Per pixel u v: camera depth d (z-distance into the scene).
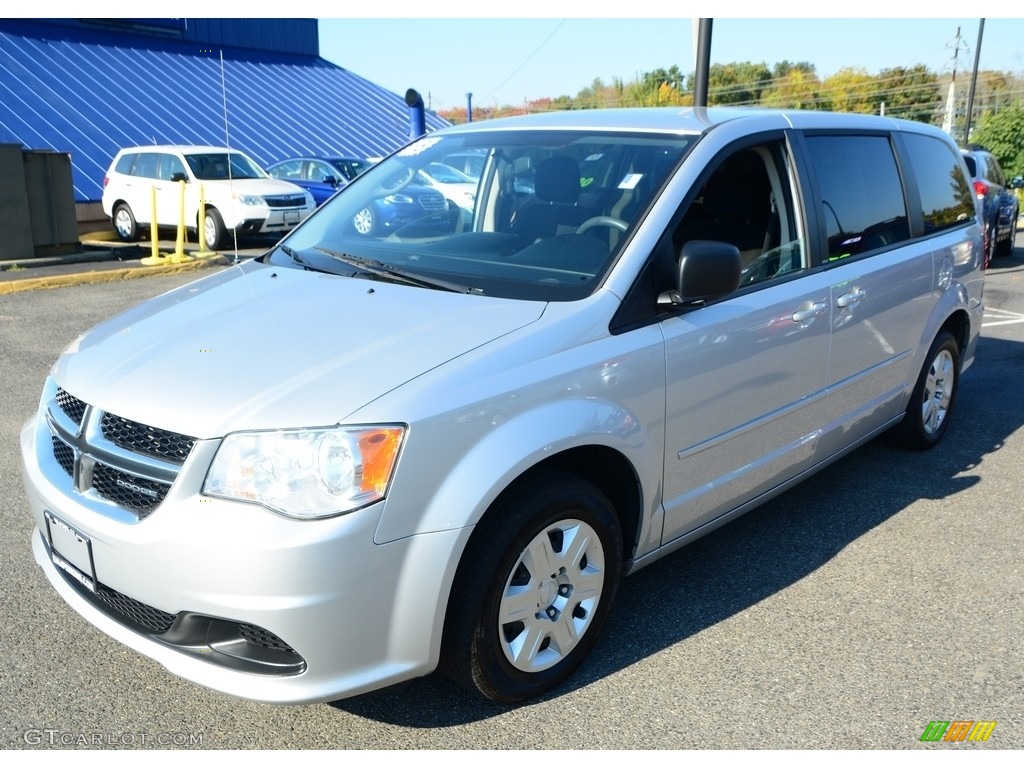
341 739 2.73
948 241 5.05
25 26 20.81
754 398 3.53
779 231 3.74
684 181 3.30
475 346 2.70
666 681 3.04
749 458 3.62
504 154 3.75
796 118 3.99
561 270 3.14
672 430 3.16
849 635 3.34
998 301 10.76
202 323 3.02
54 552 2.90
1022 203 28.05
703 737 2.76
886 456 5.30
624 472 3.08
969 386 6.92
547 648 2.95
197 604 2.39
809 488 4.80
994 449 5.43
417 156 4.15
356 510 2.37
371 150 24.72
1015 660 3.19
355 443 2.39
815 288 3.80
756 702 2.93
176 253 13.60
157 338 2.96
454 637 2.66
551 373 2.74
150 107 20.88
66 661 3.07
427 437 2.46
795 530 4.26
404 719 2.83
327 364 2.61
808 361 3.81
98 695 2.90
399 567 2.47
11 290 10.73
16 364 7.08
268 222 15.28
